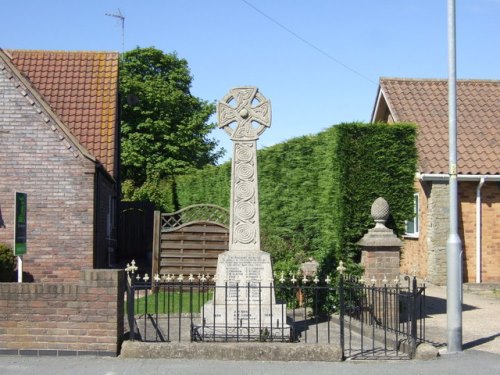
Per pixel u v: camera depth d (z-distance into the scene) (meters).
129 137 44.94
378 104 26.72
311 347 10.27
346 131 14.80
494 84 25.77
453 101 11.48
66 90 23.91
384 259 13.67
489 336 12.55
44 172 17.77
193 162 47.19
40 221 17.69
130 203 31.72
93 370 9.39
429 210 21.19
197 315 14.24
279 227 18.77
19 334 10.20
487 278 21.34
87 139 22.44
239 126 12.41
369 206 14.65
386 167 14.77
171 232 19.30
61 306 10.22
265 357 10.21
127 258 31.41
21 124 17.80
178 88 47.88
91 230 17.73
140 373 9.27
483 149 22.03
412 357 10.51
